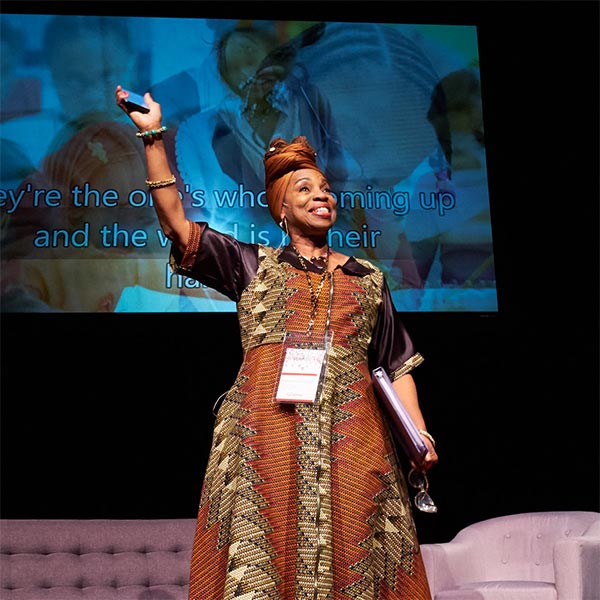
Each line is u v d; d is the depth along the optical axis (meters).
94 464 4.12
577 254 4.48
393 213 4.25
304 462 1.64
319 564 1.58
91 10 4.36
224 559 1.63
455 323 4.30
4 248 4.02
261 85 4.34
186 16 4.43
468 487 4.32
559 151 4.58
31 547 3.41
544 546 3.60
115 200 4.13
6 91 4.20
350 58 4.43
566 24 4.67
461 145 4.39
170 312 4.04
